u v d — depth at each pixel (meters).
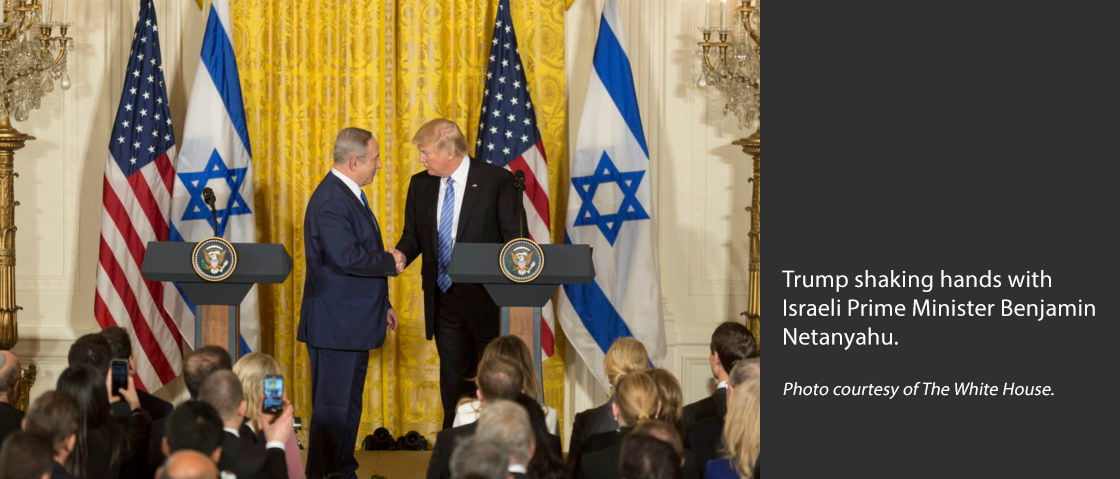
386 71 6.66
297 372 6.68
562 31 6.72
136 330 6.35
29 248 6.66
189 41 6.77
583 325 6.49
